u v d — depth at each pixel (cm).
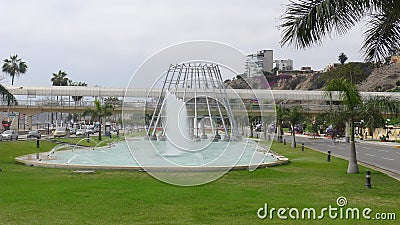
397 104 1797
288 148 3675
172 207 1044
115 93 6431
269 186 1419
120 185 1378
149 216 945
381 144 4953
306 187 1411
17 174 1666
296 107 4297
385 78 6738
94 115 5450
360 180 1609
